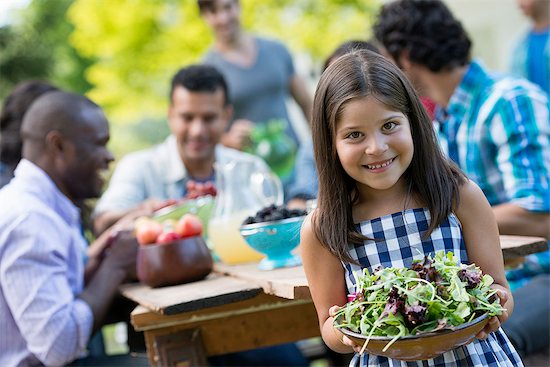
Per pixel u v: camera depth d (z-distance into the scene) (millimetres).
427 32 2658
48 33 13117
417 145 1630
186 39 8977
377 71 1571
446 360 1557
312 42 8336
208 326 2232
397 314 1378
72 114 2688
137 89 10461
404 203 1658
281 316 2273
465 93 2668
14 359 2455
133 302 2748
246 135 3844
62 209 2701
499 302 1482
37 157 2701
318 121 1631
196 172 3422
